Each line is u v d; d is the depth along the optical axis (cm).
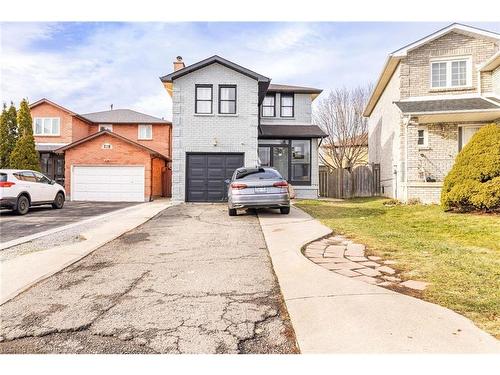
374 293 392
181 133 1564
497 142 963
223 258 584
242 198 1020
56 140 2483
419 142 1472
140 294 420
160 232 826
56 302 400
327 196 2158
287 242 682
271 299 399
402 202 1408
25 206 1277
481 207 955
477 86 1467
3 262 570
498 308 346
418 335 298
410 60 1526
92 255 611
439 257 549
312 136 1820
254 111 1582
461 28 1462
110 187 1992
